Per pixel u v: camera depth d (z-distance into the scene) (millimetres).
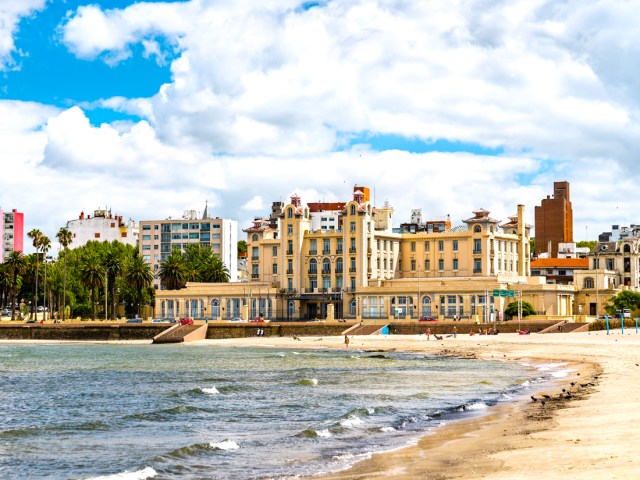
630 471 32875
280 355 136250
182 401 71250
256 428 54906
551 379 80938
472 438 44625
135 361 127000
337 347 155125
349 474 37000
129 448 48156
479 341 151125
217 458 42938
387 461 39625
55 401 73625
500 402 62031
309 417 60031
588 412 51312
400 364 112750
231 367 111938
